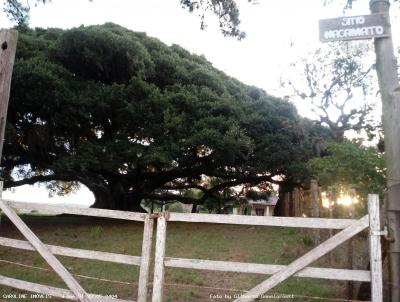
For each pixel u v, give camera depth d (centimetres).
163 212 439
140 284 433
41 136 1528
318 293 563
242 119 1652
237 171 1839
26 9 1252
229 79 2091
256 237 1109
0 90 531
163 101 1512
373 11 443
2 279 514
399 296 395
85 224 1431
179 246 969
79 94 1467
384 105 423
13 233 1135
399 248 399
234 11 1034
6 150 1591
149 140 1570
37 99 1386
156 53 1756
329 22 439
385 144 421
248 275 676
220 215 425
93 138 1620
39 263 751
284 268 404
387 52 425
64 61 1545
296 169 1655
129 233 1189
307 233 941
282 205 1914
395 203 404
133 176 1811
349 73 2194
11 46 545
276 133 1730
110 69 1566
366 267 523
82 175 1783
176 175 1884
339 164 748
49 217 1766
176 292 579
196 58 2083
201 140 1444
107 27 1852
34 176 1919
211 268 421
